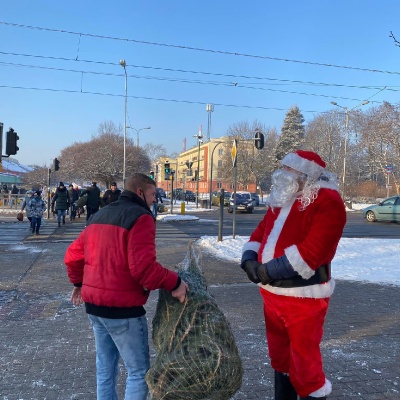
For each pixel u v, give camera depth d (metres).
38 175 57.16
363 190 51.00
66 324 5.53
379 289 7.53
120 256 2.77
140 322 2.88
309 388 2.80
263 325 5.48
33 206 15.33
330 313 6.05
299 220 2.79
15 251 11.52
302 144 61.50
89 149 54.22
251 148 65.00
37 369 4.15
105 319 2.82
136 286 2.82
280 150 66.38
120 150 53.66
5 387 3.77
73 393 3.67
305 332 2.79
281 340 2.99
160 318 2.76
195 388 2.44
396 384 3.87
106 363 3.00
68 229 17.50
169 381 2.48
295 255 2.65
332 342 4.90
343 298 6.89
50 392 3.68
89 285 2.85
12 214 26.89
